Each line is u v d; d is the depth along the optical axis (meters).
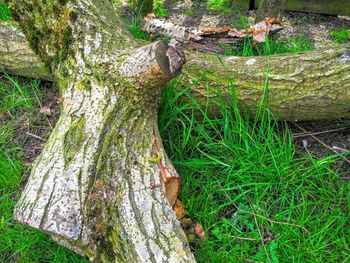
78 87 0.67
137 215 0.56
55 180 0.56
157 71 0.61
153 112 0.68
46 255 0.65
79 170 0.57
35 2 0.73
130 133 0.63
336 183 0.72
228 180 0.72
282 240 0.65
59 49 0.72
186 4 1.24
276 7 0.98
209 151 0.76
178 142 0.76
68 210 0.54
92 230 0.55
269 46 0.91
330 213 0.68
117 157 0.60
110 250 0.55
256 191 0.70
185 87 0.78
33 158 0.78
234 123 0.76
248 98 0.77
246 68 0.77
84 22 0.72
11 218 0.68
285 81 0.75
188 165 0.72
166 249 0.53
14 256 0.65
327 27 1.14
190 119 0.80
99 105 0.63
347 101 0.73
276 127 0.81
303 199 0.69
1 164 0.75
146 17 1.00
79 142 0.60
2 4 1.05
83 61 0.68
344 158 0.75
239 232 0.67
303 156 0.76
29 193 0.56
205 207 0.68
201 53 0.83
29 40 0.76
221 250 0.64
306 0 1.16
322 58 0.74
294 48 0.96
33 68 0.88
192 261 0.53
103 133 0.61
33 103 0.88
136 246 0.53
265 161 0.73
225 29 0.94
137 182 0.58
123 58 0.65
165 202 0.58
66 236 0.53
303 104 0.75
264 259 0.63
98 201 0.56
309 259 0.63
